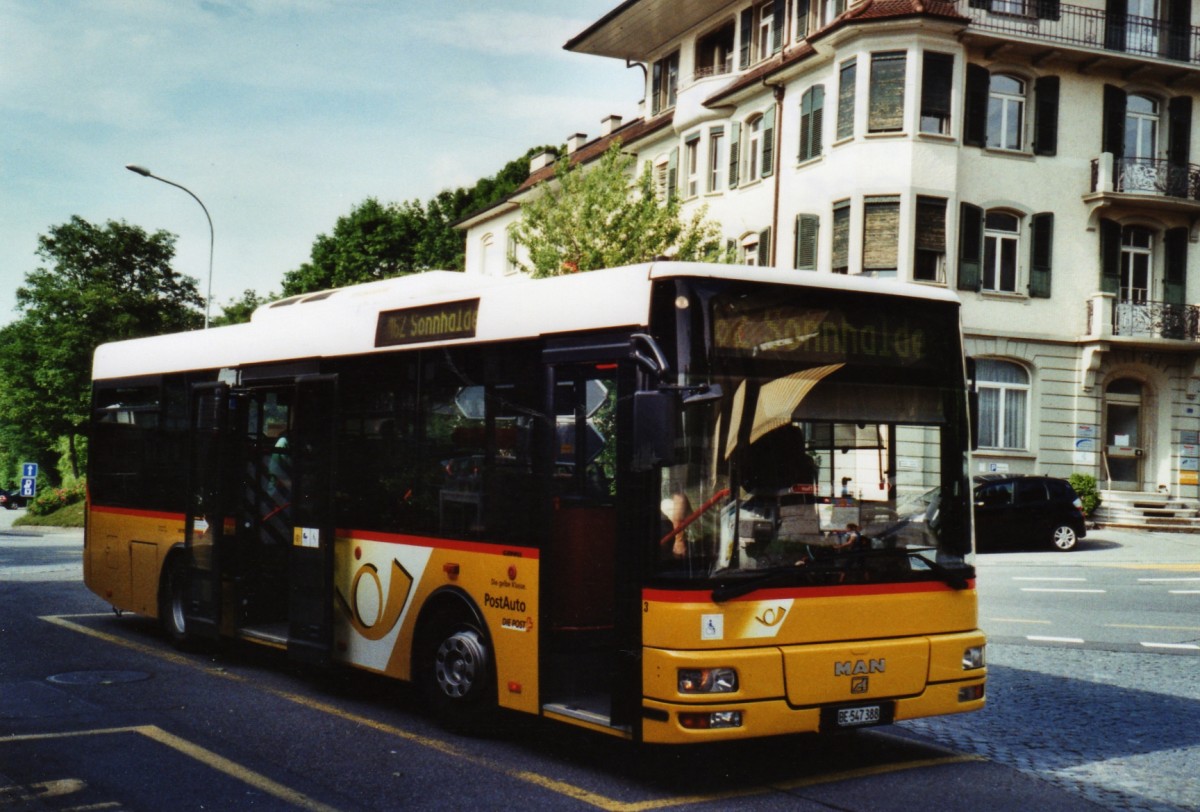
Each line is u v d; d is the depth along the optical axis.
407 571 8.73
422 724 8.56
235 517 10.82
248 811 6.29
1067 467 30.83
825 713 6.81
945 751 7.96
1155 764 7.65
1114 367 31.19
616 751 7.82
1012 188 30.23
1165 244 31.83
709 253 28.69
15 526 44.84
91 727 8.19
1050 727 8.73
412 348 8.91
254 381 10.75
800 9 32.81
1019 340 30.22
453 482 8.38
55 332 63.50
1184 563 23.25
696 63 38.00
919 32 28.56
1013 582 19.72
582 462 7.41
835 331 7.23
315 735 8.13
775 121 32.41
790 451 6.97
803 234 30.88
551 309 7.67
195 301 69.31
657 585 6.64
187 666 10.84
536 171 54.06
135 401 12.82
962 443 7.57
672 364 6.78
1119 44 31.03
